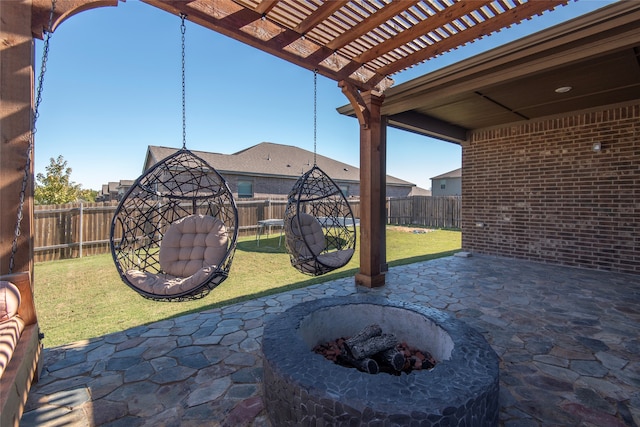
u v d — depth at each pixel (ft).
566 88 15.10
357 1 9.52
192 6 8.53
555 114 19.67
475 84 13.46
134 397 6.96
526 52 11.34
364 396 4.83
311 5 9.61
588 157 18.65
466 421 4.76
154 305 12.98
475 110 18.76
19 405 5.73
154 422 6.20
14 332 6.40
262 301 13.29
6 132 6.98
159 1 7.98
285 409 5.53
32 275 7.72
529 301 13.11
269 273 18.65
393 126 19.48
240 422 6.18
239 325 10.78
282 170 59.06
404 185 79.10
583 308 12.21
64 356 8.70
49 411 6.49
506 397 6.83
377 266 15.55
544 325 10.63
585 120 18.70
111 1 7.72
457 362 5.74
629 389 7.10
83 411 6.50
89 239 24.77
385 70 14.14
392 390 4.96
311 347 8.08
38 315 11.90
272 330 7.14
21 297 7.22
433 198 46.88
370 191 15.16
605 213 18.12
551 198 20.16
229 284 16.28
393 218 51.80
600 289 14.73
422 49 12.53
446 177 75.87
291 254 13.05
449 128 22.25
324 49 12.10
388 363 7.11
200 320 11.25
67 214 23.75
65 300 13.70
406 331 8.42
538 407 6.50
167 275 10.43
